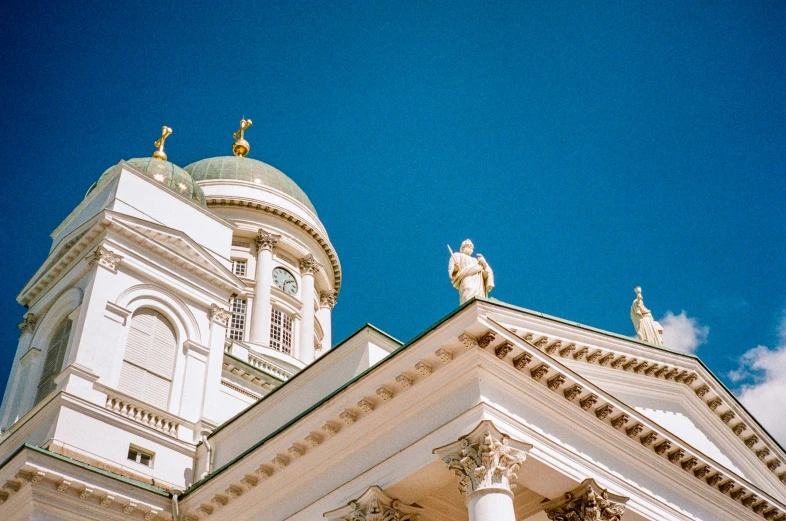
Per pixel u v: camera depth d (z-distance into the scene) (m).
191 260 32.16
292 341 48.25
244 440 26.83
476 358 19.80
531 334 21.81
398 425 21.00
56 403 25.95
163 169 35.69
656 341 26.86
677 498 23.42
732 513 25.00
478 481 18.50
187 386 29.67
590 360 23.80
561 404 21.30
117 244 30.31
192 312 31.53
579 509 20.47
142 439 27.05
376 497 20.08
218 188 50.91
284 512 22.52
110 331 28.59
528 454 19.61
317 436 22.17
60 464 23.58
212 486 24.47
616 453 22.31
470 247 23.36
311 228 52.38
